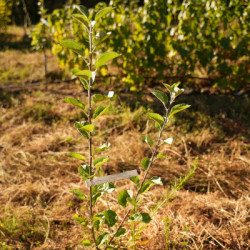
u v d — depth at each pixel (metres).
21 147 3.49
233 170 3.01
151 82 5.03
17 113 4.18
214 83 4.94
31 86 5.24
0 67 6.12
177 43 4.39
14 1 8.59
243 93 4.66
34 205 2.62
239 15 4.20
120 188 2.75
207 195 2.67
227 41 4.23
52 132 3.82
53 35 5.07
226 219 2.39
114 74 5.35
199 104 4.24
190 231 2.21
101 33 1.28
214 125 3.81
